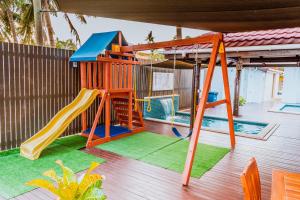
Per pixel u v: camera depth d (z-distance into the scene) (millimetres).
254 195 1579
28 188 3158
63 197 1310
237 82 9688
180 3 2371
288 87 15742
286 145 5402
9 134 4871
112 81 5863
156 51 8016
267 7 2424
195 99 6590
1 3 11367
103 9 2684
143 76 8992
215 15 2883
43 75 5398
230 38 6953
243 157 4543
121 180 3471
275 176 1902
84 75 5738
